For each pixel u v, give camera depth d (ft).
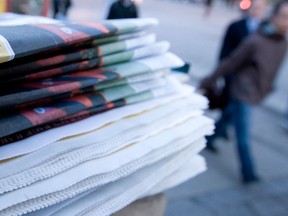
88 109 2.49
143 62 2.88
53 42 2.15
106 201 2.48
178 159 2.99
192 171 3.26
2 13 3.48
